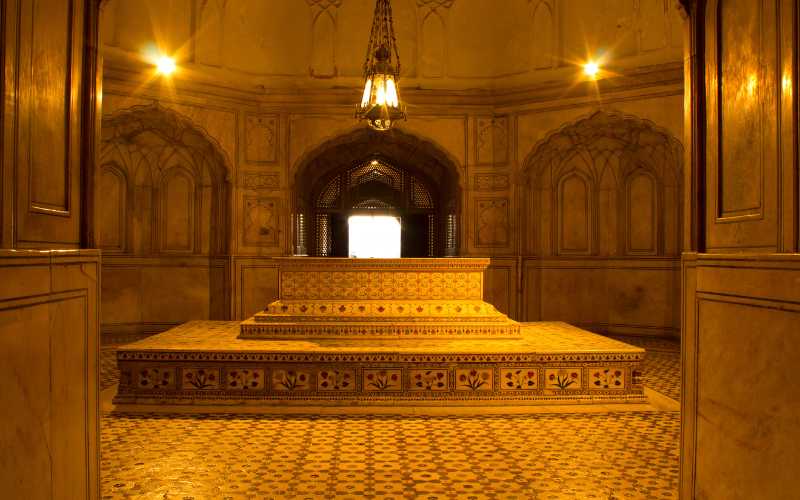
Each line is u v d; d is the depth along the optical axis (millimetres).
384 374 5469
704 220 2871
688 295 2838
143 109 9148
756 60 2424
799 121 2121
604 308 10023
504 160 9938
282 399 5410
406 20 10203
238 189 9906
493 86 10109
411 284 6449
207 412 5254
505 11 10031
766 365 2182
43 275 2221
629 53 9070
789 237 2174
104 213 9789
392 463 4027
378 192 11461
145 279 10117
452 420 5086
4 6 2049
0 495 1919
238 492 3518
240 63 9977
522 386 5496
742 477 2334
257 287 9977
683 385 2879
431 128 10078
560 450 4312
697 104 2918
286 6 10172
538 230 10102
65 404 2412
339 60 10242
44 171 2369
